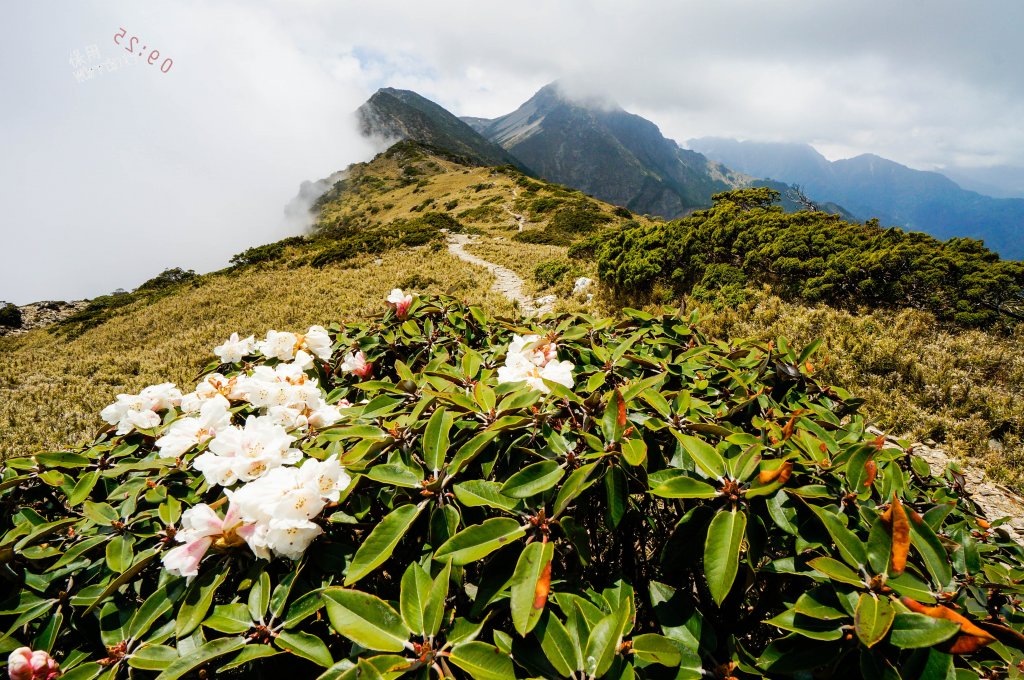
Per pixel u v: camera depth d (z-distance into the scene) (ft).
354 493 5.20
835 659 3.86
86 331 81.20
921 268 26.02
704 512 4.65
